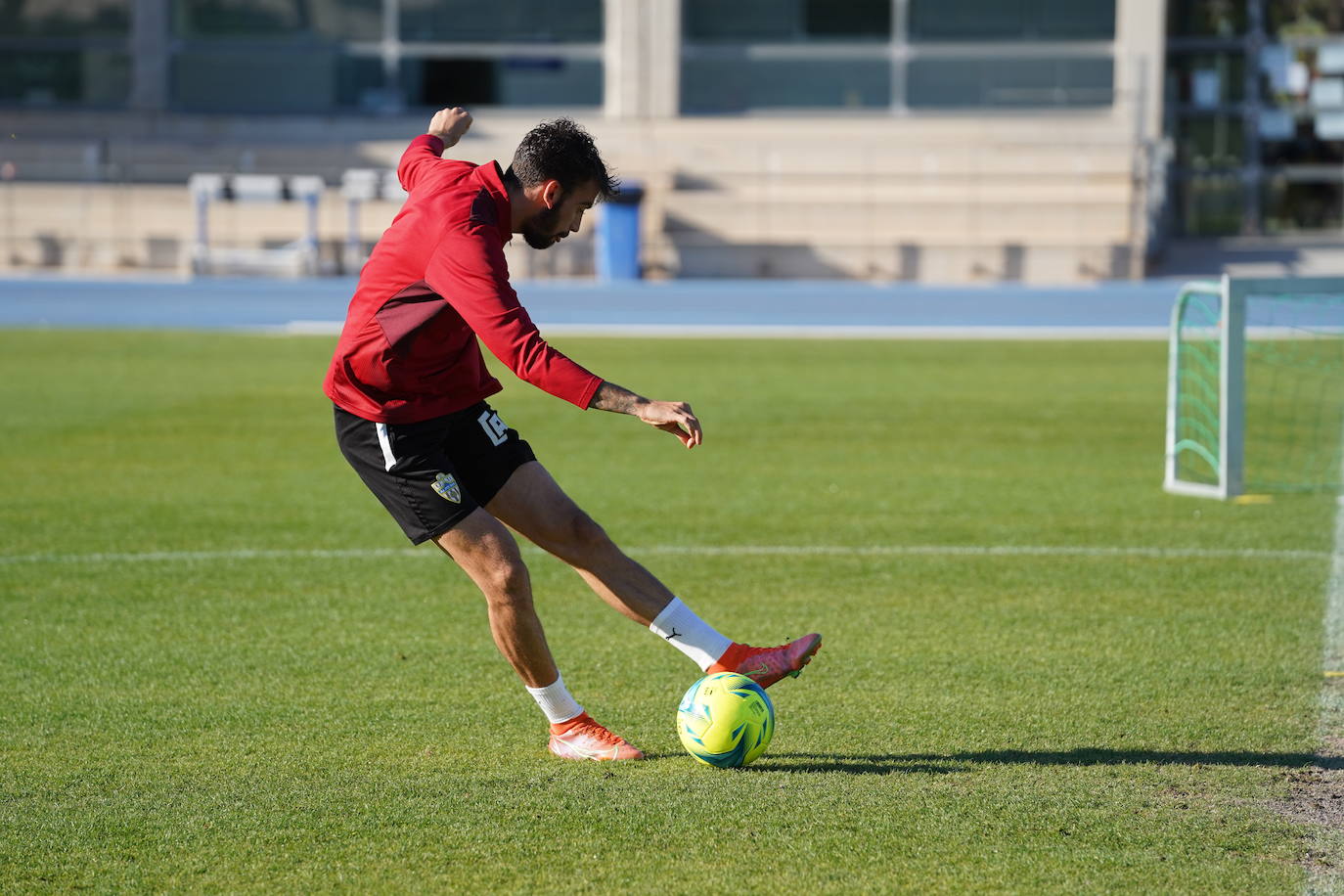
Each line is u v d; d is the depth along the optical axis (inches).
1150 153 3708.2
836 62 3986.2
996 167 3747.5
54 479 1280.8
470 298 514.9
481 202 535.5
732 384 1931.6
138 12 4035.4
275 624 820.6
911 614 836.6
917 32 3951.8
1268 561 966.4
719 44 4010.8
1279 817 523.5
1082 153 3703.3
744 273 3597.4
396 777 573.0
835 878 473.1
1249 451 1456.7
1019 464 1363.2
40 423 1595.7
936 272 3555.6
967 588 900.0
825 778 566.3
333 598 881.5
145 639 789.2
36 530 1075.9
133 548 1019.3
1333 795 545.3
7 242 3759.8
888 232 3644.2
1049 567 953.5
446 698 681.6
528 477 580.1
